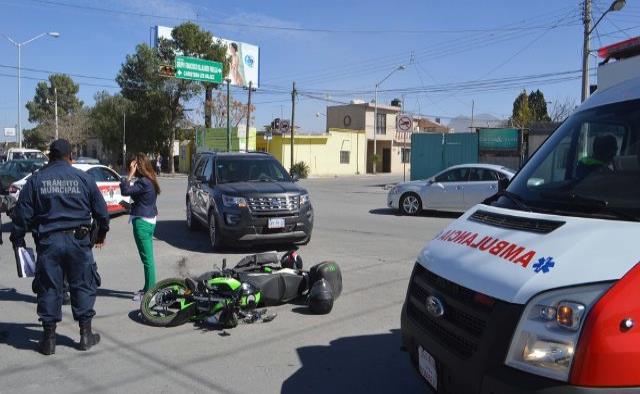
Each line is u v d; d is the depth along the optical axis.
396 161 61.66
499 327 2.77
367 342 5.55
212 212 10.59
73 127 78.31
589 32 20.50
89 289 5.41
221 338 5.70
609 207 3.12
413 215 16.31
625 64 5.14
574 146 3.80
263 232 10.19
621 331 2.47
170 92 50.12
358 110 58.62
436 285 3.36
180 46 49.88
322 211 17.66
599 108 3.89
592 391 2.45
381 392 4.41
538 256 2.87
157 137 51.38
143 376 4.73
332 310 6.61
